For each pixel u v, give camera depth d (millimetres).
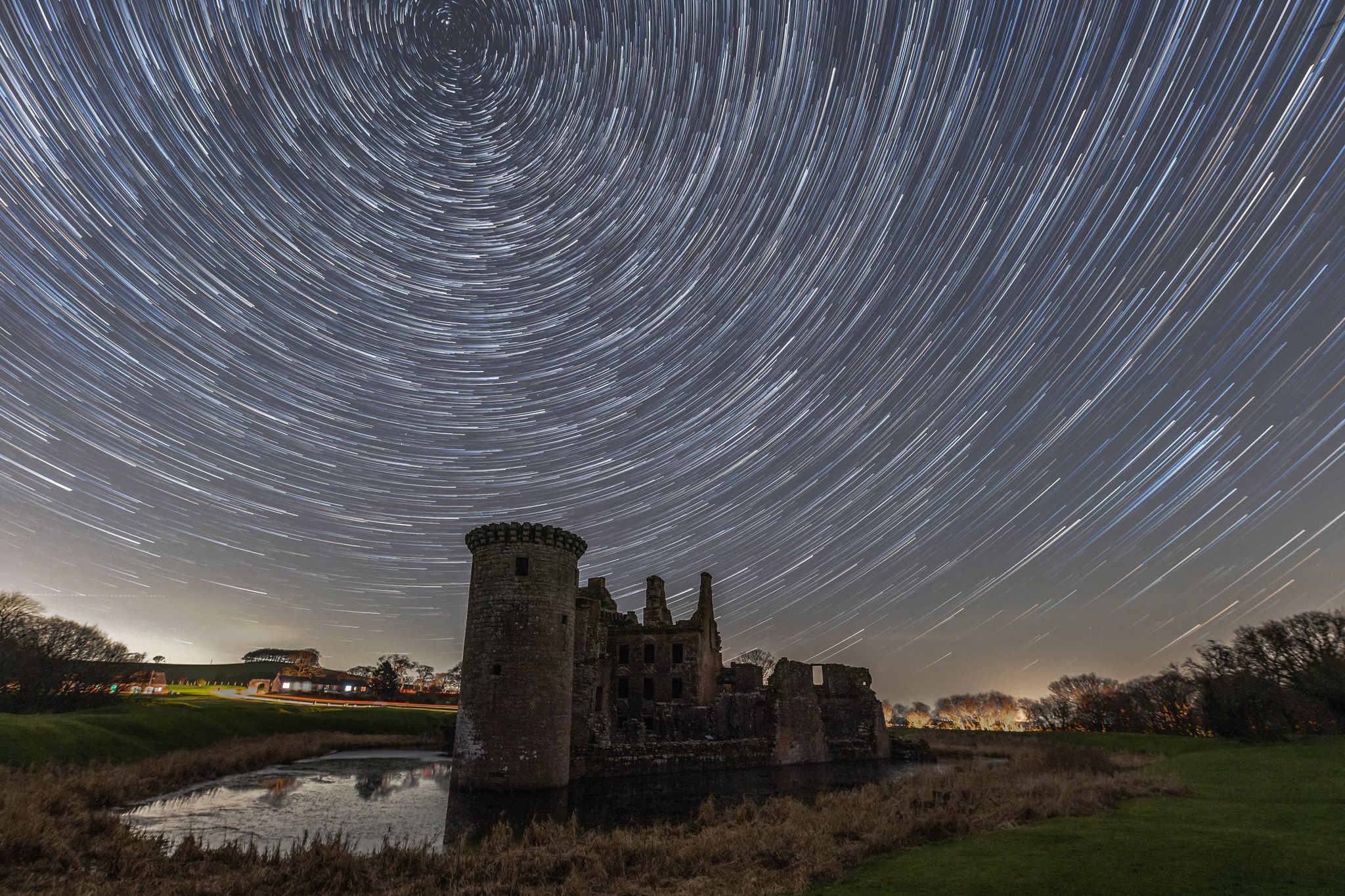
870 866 13078
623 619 57781
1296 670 45625
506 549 31766
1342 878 10453
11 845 13836
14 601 51438
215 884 12797
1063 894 10367
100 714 38938
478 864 14219
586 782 31859
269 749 39500
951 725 130375
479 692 30000
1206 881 10625
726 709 47281
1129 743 47781
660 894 12148
